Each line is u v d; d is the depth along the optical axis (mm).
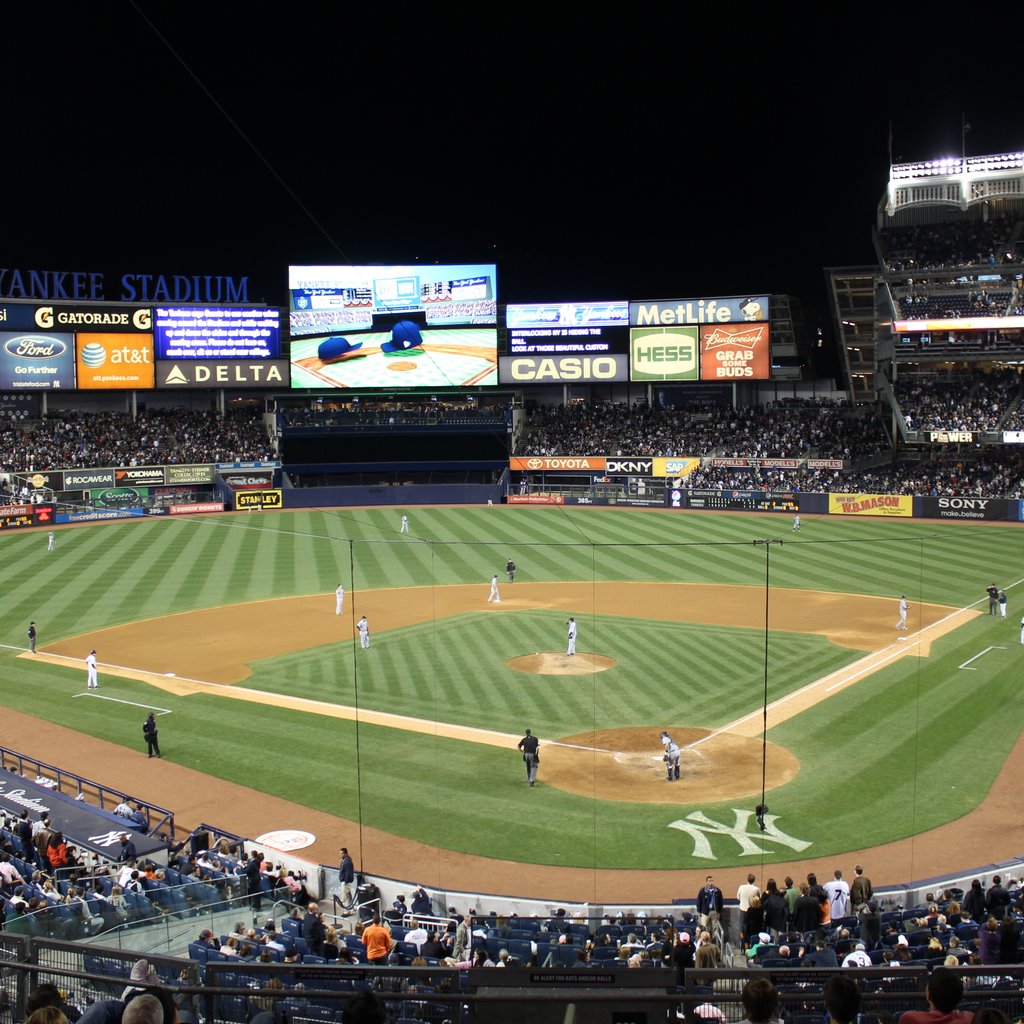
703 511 82750
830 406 93750
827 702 33406
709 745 29766
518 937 17516
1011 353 82188
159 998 6383
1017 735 30312
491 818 25094
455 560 61625
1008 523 72375
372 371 92438
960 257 87688
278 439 91375
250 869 21031
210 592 52781
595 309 92688
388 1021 9266
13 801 24797
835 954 14672
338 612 47250
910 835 23922
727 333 90625
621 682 35969
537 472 93250
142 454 85438
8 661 40062
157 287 90188
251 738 30953
